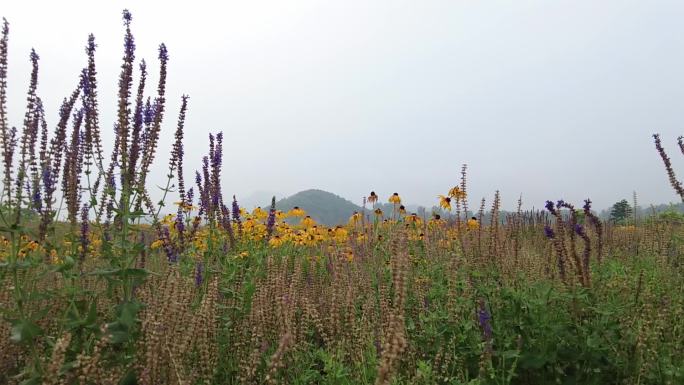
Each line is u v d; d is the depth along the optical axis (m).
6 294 3.29
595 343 3.31
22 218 3.31
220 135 5.86
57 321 3.24
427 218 7.73
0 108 3.19
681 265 5.66
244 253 6.13
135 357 2.96
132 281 3.34
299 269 4.43
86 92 3.70
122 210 3.48
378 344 3.27
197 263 4.83
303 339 3.66
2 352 3.21
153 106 3.94
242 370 3.24
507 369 3.43
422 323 3.79
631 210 10.25
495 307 3.86
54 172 3.66
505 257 4.78
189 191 5.04
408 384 3.01
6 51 3.31
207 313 3.19
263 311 3.70
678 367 3.09
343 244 6.82
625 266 5.17
